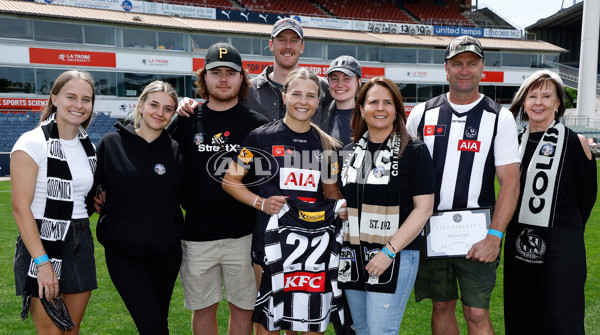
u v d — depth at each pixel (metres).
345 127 2.95
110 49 18.44
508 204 2.29
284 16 22.53
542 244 2.35
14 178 2.11
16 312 3.52
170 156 2.42
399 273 2.16
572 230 2.35
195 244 2.62
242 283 2.69
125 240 2.26
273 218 2.25
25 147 2.12
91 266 2.34
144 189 2.30
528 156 2.45
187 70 19.92
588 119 23.75
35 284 2.12
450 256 2.34
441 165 2.39
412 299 3.85
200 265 2.62
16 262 2.20
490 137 2.34
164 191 2.35
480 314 2.41
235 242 2.64
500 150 2.32
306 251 2.23
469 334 2.49
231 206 2.60
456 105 2.44
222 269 2.72
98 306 3.71
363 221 2.21
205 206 2.58
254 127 2.62
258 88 3.18
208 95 2.70
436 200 2.40
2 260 4.91
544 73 2.41
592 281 4.25
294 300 2.22
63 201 2.21
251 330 2.80
